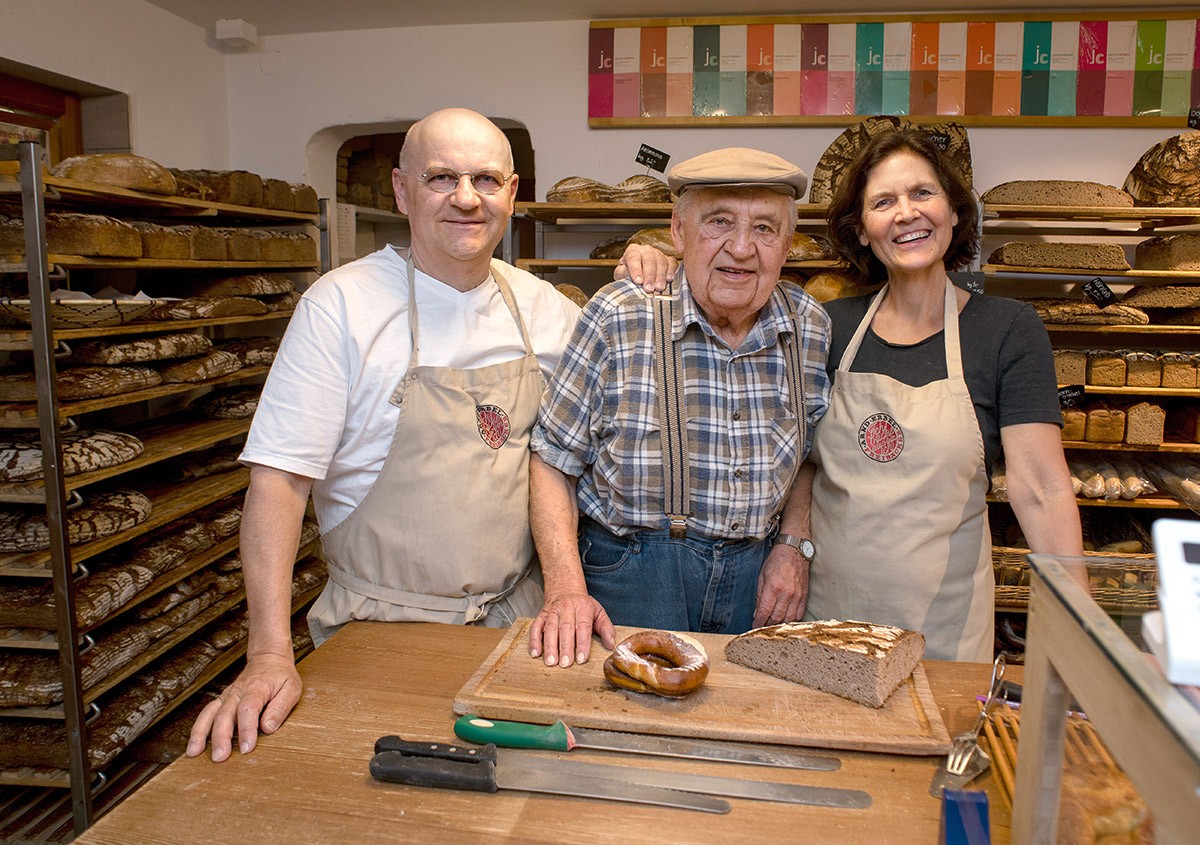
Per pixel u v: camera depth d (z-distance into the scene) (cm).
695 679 106
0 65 263
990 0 311
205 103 352
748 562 149
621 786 91
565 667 117
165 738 250
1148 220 307
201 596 267
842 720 102
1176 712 50
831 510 151
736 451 142
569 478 153
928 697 107
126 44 304
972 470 145
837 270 301
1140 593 70
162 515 243
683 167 135
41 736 218
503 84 349
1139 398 314
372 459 141
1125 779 66
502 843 83
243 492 306
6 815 223
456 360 144
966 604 147
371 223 481
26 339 197
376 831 85
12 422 203
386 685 116
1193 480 295
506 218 145
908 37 322
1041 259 294
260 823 86
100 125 308
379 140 447
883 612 146
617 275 163
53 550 201
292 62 361
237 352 303
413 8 326
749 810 88
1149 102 317
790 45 328
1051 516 139
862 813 87
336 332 136
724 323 145
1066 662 67
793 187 133
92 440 225
